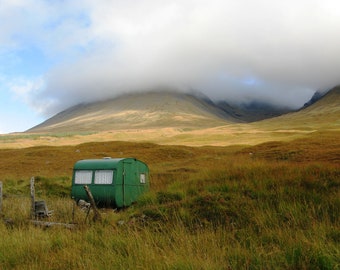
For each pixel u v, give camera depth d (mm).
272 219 9242
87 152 54938
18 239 9367
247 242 8094
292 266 6496
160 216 11016
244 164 17453
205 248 7574
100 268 6910
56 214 13289
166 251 7457
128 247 7871
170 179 23234
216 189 12742
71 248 8422
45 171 37438
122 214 12117
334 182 12008
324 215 9227
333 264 6215
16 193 23359
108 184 17484
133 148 59062
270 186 12422
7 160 49312
